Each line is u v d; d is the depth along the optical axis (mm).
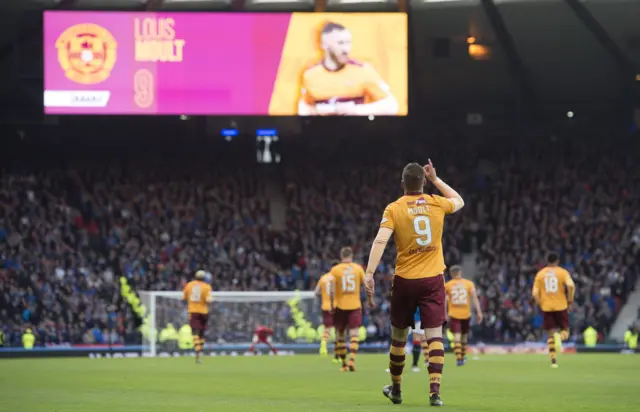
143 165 63656
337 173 64938
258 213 61406
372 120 65938
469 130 66375
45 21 49281
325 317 38531
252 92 50469
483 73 60344
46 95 49312
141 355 45469
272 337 46156
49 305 49281
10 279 50656
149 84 50094
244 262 56938
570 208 61156
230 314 45844
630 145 64750
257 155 65562
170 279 53938
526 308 51594
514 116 65562
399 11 51875
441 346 14258
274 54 50562
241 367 31734
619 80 60719
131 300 51000
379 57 50188
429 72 60156
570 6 49156
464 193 63406
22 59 56344
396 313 14352
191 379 24453
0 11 49750
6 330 47062
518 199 62281
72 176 61500
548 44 55188
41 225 56688
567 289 30609
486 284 53906
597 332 50281
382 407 14664
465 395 18047
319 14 50562
